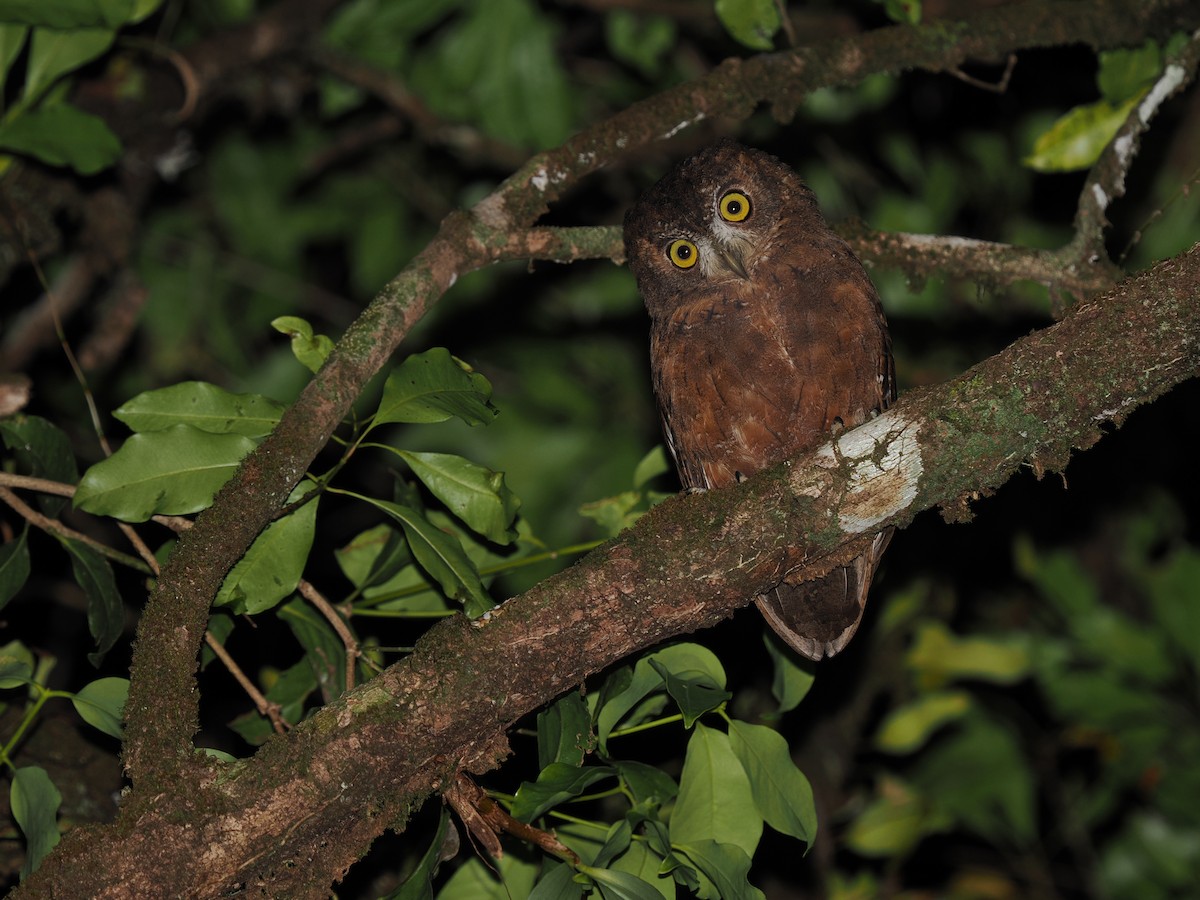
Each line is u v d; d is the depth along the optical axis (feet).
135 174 31.48
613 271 36.14
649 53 33.63
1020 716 34.47
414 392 16.38
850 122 34.37
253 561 16.70
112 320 33.65
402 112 33.14
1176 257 15.46
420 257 19.84
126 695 16.70
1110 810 33.73
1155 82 23.26
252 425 16.65
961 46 23.80
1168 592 33.37
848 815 33.60
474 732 15.75
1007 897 34.04
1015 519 35.78
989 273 23.04
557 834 17.98
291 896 15.62
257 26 31.86
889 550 34.37
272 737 15.49
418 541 16.26
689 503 16.07
